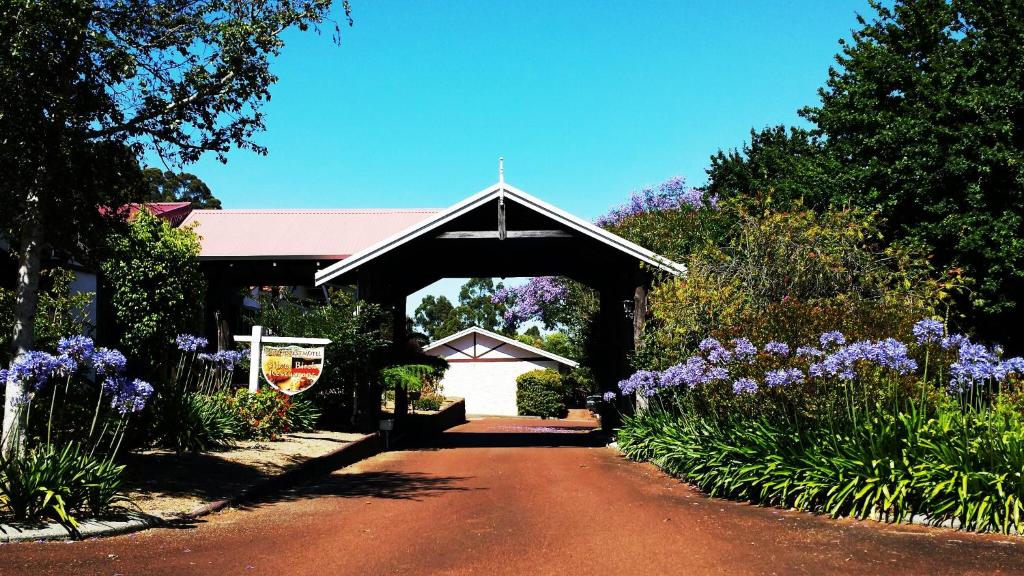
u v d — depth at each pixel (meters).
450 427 30.27
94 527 6.71
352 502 9.18
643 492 10.05
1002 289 15.84
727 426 10.25
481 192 17.53
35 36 7.68
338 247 20.91
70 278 12.88
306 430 16.19
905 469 7.51
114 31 8.76
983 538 6.59
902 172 16.88
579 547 6.54
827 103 20.83
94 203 9.15
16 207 8.41
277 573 5.63
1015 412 8.34
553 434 24.94
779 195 21.48
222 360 14.23
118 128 8.94
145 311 12.60
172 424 11.36
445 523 7.71
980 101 15.72
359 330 17.56
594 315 24.41
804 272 14.42
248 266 21.14
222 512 8.23
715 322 13.98
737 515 8.09
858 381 9.18
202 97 9.09
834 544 6.49
